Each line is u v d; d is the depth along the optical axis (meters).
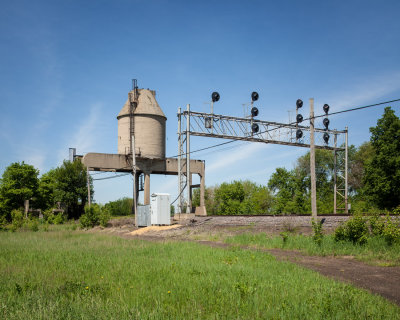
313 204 23.67
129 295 8.65
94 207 45.97
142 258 15.00
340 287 9.76
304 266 14.67
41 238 27.55
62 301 8.10
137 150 52.97
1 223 45.34
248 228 29.28
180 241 24.33
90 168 50.41
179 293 8.84
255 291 8.97
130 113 53.59
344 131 41.00
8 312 7.34
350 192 70.12
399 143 44.22
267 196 73.56
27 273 11.60
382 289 10.67
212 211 83.38
